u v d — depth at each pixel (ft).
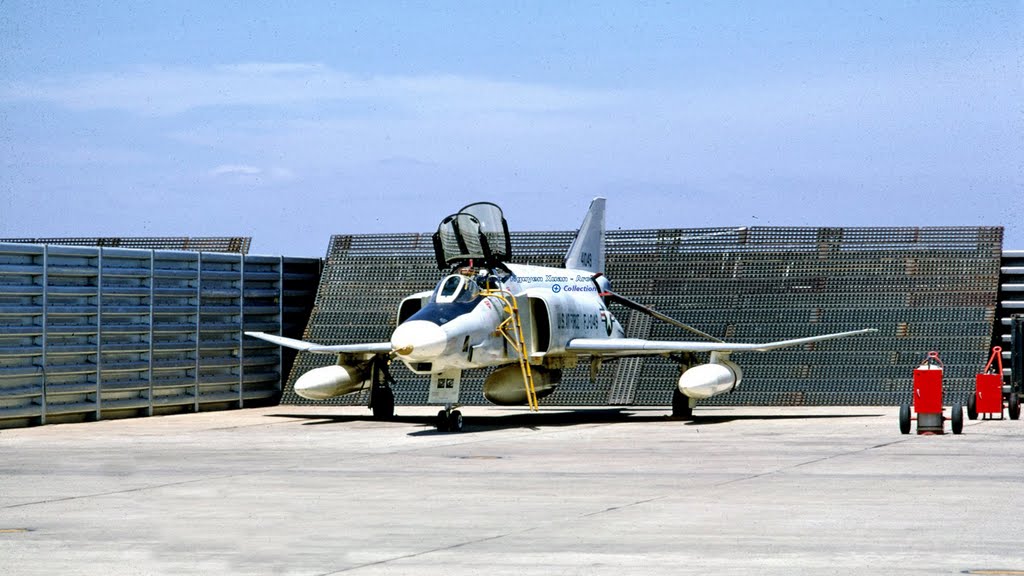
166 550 36.83
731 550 35.91
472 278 81.71
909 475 52.80
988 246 107.86
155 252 97.86
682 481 51.52
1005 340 108.27
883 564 33.81
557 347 86.79
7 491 50.37
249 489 50.26
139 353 96.17
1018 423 82.33
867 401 103.30
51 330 88.17
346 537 38.68
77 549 37.09
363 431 80.12
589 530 39.47
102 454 65.36
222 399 104.27
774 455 61.77
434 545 37.14
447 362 76.95
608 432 77.77
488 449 66.39
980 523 40.29
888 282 107.96
